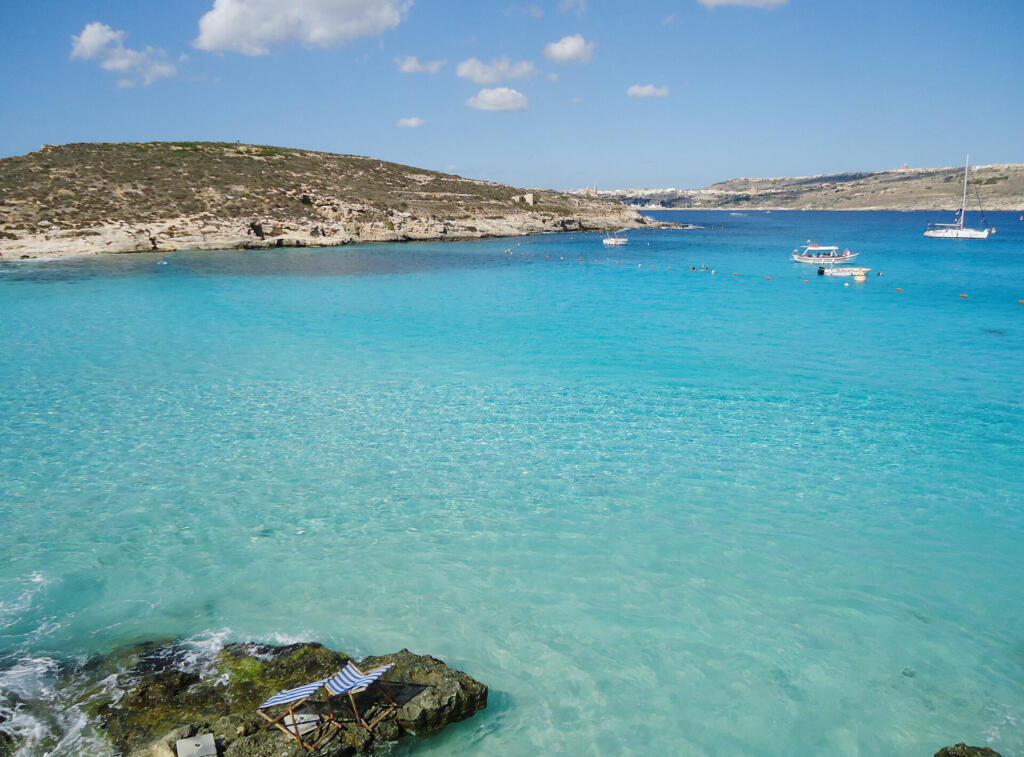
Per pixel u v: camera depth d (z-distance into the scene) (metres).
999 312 38.12
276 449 16.98
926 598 10.84
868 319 35.91
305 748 7.50
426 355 27.00
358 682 7.66
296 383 22.80
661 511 13.78
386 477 15.39
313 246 76.06
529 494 14.55
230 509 13.73
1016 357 26.98
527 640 9.80
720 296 44.62
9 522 13.03
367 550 12.20
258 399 21.02
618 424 19.00
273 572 11.42
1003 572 11.57
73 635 9.62
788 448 17.22
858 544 12.48
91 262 56.28
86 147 89.19
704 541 12.57
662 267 64.31
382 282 49.25
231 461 16.19
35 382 22.44
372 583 11.14
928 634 9.94
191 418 19.19
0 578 11.09
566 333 31.66
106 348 27.33
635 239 108.75
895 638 9.85
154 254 64.19
